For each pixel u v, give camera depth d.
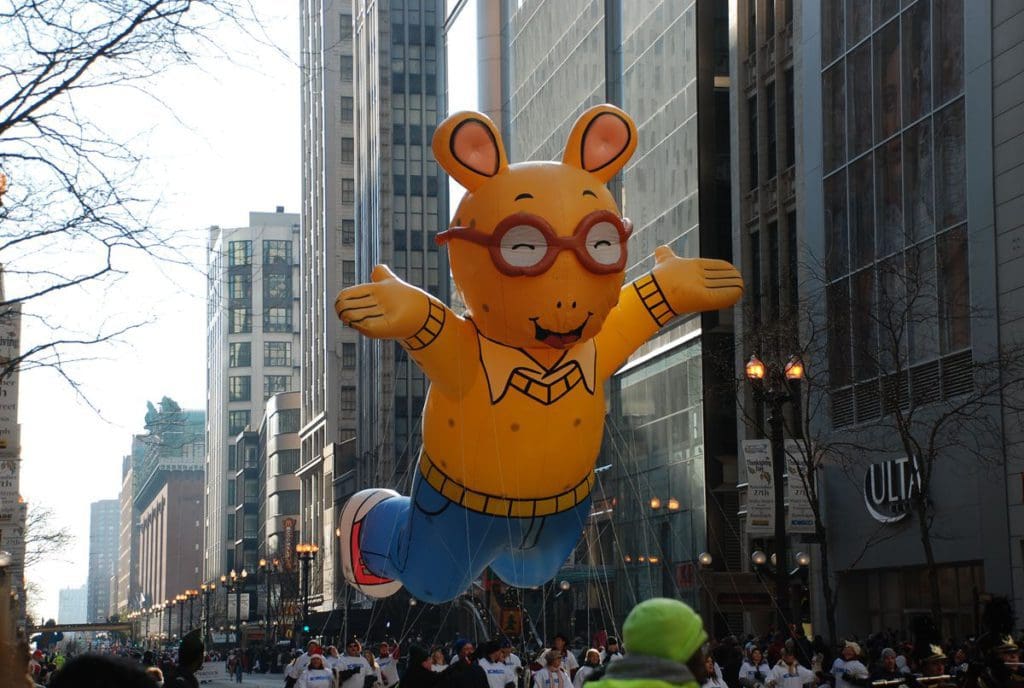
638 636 4.50
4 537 42.66
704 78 48.28
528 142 67.44
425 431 14.18
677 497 48.34
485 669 19.64
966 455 32.00
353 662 22.05
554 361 13.51
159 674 11.55
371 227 106.50
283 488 142.12
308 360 133.88
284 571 109.88
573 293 12.85
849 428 36.44
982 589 32.75
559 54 62.47
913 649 24.17
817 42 39.81
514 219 12.81
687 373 47.78
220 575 179.62
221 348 192.25
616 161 13.45
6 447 37.22
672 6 50.34
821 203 39.34
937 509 33.22
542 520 13.91
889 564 35.25
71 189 12.18
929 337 33.59
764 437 40.38
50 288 12.59
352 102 124.50
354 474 102.31
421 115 104.19
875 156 36.59
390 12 105.38
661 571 48.00
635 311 14.18
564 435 13.56
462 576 14.70
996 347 31.00
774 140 44.59
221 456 186.88
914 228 34.66
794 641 23.67
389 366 93.50
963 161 32.66
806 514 31.72
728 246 47.78
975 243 32.03
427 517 14.17
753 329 33.50
